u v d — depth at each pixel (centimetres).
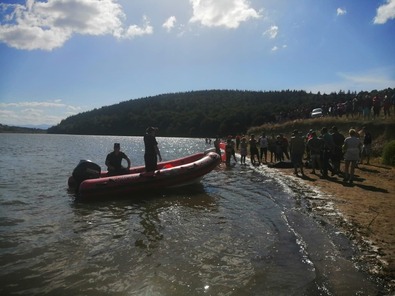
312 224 577
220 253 464
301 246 479
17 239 537
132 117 14225
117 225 612
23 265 434
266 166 1585
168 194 909
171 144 5722
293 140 1200
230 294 348
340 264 410
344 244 474
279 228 570
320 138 1179
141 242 516
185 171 992
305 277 380
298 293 343
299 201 761
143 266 425
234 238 527
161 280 385
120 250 483
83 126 15425
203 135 11056
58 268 423
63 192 974
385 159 1388
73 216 684
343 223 569
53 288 371
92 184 885
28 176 1341
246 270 406
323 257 433
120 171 1025
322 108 3003
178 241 518
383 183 954
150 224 614
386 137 1859
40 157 2459
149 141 970
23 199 868
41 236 553
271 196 844
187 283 376
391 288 349
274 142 1750
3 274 407
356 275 379
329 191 855
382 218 595
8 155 2659
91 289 367
